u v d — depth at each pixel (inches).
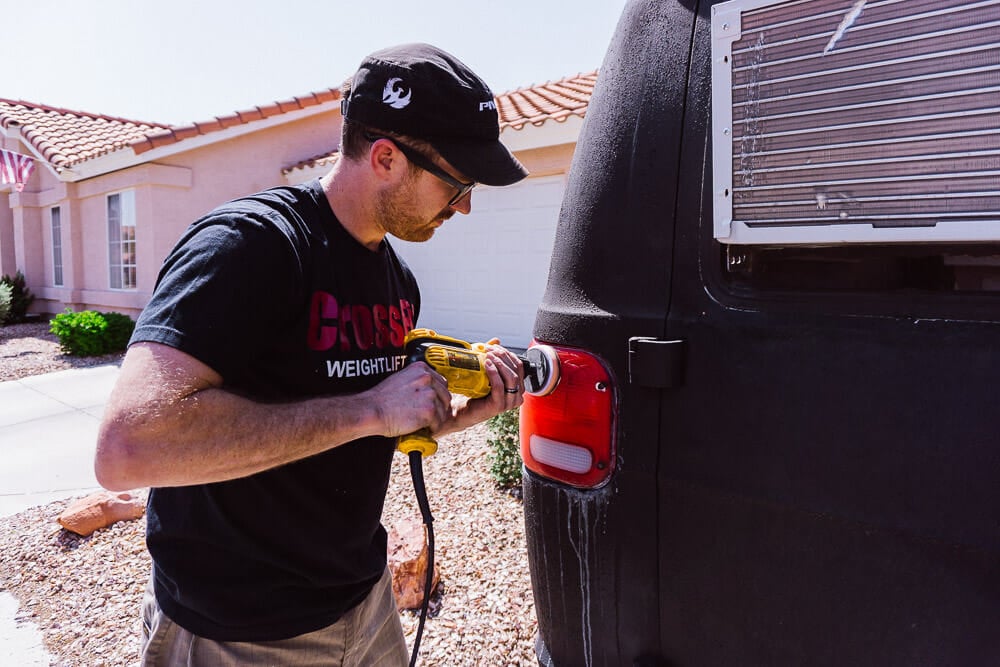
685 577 52.2
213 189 405.4
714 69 50.2
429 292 370.0
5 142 525.3
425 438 48.1
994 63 40.1
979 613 40.9
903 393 43.4
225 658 46.9
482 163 45.9
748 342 49.2
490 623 106.6
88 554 136.0
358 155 47.3
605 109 58.6
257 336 41.3
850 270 46.6
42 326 508.4
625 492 55.0
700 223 51.9
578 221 59.4
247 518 46.1
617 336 55.2
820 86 45.6
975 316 42.1
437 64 45.1
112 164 396.2
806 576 46.8
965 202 41.5
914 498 42.8
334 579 50.6
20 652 105.2
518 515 145.2
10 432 226.5
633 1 58.2
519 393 56.3
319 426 41.4
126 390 36.3
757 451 48.5
